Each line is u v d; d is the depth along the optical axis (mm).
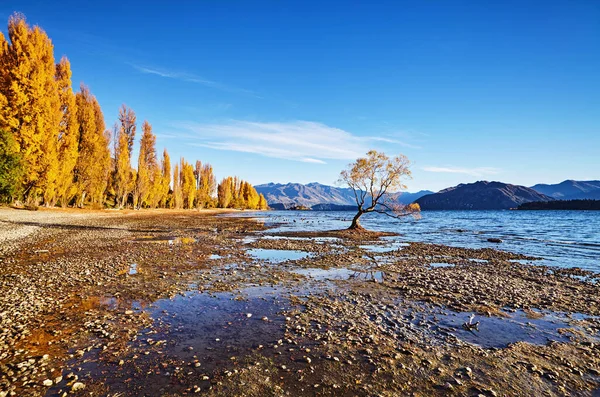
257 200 165375
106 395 5059
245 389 5277
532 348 6910
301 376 5699
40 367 5848
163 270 14445
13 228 27609
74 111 47125
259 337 7383
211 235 30938
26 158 36438
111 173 69500
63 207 52094
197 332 7633
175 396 5051
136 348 6719
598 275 14312
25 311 8695
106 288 11273
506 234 35438
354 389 5320
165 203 101688
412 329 7914
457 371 5938
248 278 13203
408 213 34812
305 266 15844
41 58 38562
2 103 34156
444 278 13352
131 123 71625
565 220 68438
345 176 36562
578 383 5570
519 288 11836
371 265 16250
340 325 8148
